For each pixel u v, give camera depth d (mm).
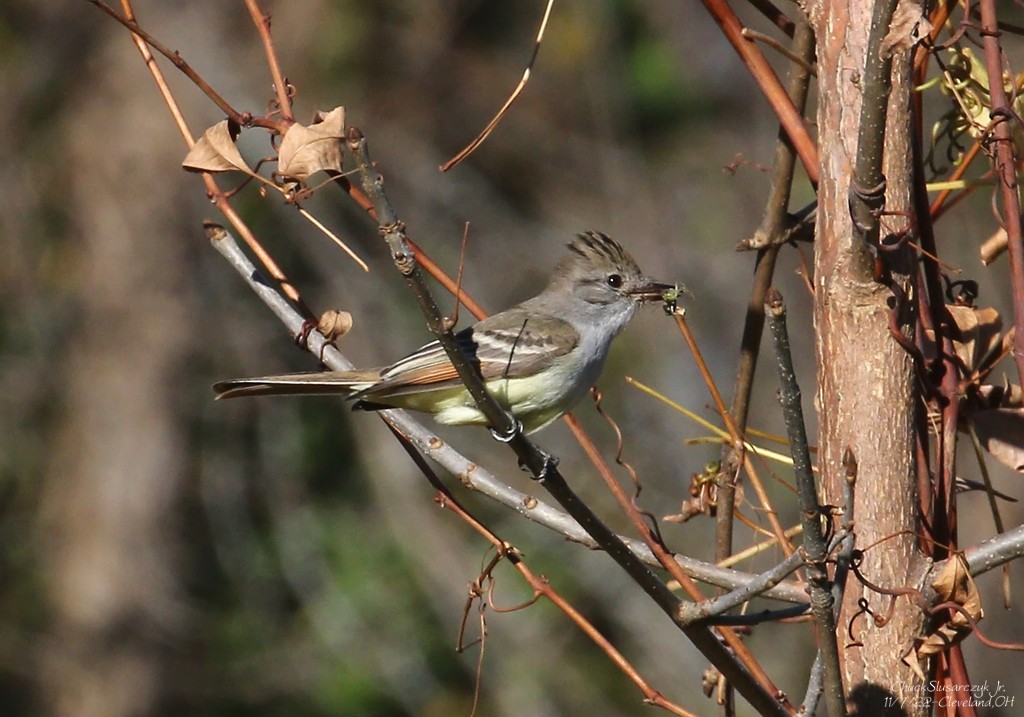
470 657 15102
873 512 4844
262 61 16797
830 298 4926
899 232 4867
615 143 18000
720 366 16016
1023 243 4824
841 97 4961
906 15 4375
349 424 16484
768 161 17422
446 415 6871
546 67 18234
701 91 18141
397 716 15234
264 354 16828
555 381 7090
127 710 16078
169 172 16719
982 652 13328
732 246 16984
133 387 16594
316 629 15641
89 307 16734
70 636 16234
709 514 6117
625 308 7473
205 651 16141
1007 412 5371
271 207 15969
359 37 17297
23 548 16547
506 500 5844
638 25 18500
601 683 14805
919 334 5062
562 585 15062
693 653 14781
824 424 4992
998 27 5367
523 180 17891
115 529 16469
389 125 17531
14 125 16891
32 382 16719
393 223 4461
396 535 15664
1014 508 13055
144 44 5836
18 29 17219
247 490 16484
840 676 4332
